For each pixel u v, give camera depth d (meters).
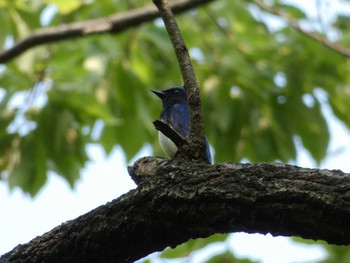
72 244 5.88
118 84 12.50
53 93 11.87
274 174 5.10
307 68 13.21
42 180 11.70
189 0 11.97
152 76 12.80
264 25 13.78
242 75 12.76
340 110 13.07
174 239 5.58
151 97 12.77
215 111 12.60
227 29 13.80
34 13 12.45
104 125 12.55
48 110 11.80
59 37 11.55
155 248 5.70
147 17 11.91
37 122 11.74
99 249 5.79
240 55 13.24
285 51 13.38
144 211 5.53
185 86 6.02
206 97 12.67
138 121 12.59
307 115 12.82
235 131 12.65
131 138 12.62
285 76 13.11
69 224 5.97
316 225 4.85
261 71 12.98
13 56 11.41
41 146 11.73
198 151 5.85
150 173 5.67
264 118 12.78
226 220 5.21
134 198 5.58
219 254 10.10
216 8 13.80
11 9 12.29
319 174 4.96
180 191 5.34
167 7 6.21
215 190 5.21
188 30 13.73
